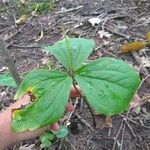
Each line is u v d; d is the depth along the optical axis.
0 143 0.39
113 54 0.66
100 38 0.71
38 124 0.27
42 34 0.77
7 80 0.51
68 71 0.28
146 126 0.51
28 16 0.85
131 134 0.50
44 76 0.28
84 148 0.50
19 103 0.37
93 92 0.27
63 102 0.27
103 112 0.26
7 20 0.85
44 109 0.27
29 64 0.69
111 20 0.76
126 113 0.53
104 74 0.27
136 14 0.77
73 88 0.36
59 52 0.30
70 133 0.52
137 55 0.64
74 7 0.84
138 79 0.27
